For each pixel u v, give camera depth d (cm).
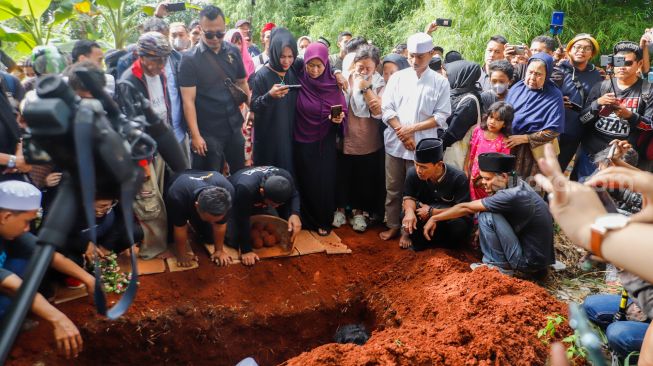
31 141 152
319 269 502
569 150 578
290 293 478
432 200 515
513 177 468
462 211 482
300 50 765
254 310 458
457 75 549
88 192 121
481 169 472
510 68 540
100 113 135
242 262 484
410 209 511
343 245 532
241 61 500
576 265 511
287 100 514
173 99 481
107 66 510
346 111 536
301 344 475
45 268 121
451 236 512
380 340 379
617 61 532
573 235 100
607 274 491
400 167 538
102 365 416
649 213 101
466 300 404
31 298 114
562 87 575
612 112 528
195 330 438
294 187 500
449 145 541
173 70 487
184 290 452
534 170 520
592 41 584
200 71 473
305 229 556
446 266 473
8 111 408
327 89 520
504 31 859
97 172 135
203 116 489
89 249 415
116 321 413
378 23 1207
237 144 516
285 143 517
